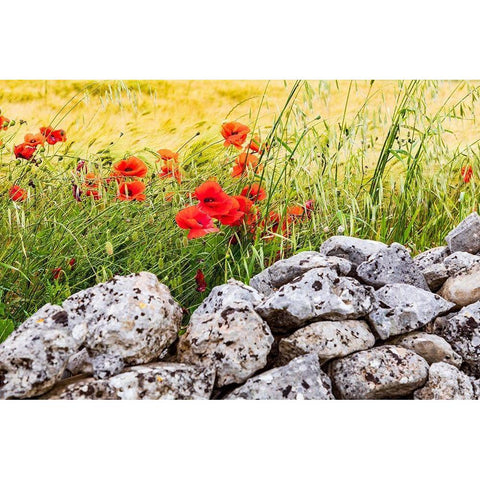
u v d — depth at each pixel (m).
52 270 2.26
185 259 2.35
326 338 1.90
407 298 1.99
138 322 1.85
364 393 1.88
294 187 2.41
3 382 1.77
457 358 1.95
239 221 2.32
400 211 2.55
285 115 2.57
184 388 1.82
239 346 1.87
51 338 1.79
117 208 2.31
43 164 2.38
